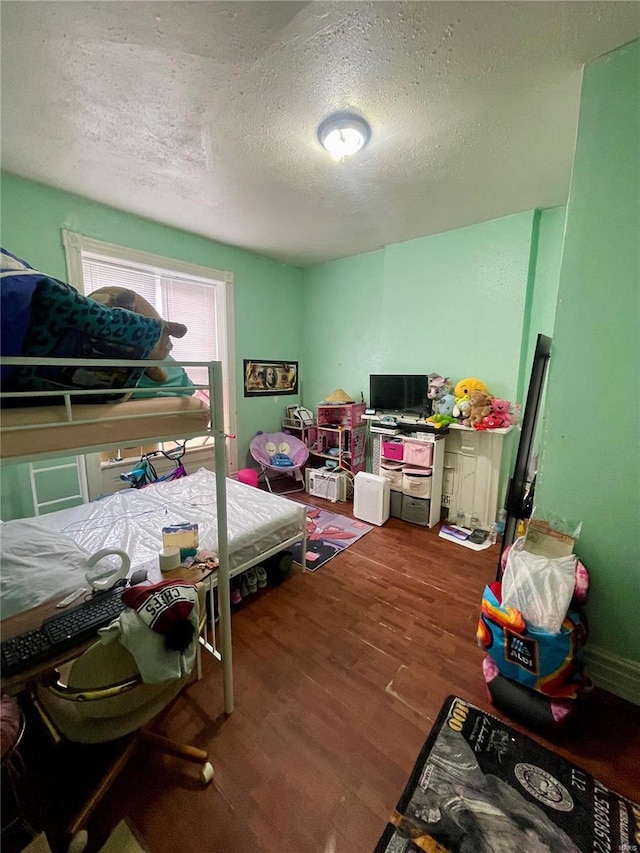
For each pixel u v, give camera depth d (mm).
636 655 1509
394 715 1410
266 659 1685
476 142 1879
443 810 1093
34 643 984
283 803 1116
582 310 1521
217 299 3613
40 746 1268
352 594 2195
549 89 1521
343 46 1320
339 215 2809
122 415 1018
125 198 2549
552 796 1132
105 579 1294
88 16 1205
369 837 1032
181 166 2113
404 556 2658
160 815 1081
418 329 3436
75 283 2576
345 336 4133
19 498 2514
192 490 2650
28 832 1034
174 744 1204
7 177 2242
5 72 1426
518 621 1361
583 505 1595
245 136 1845
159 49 1331
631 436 1464
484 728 1354
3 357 766
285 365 4352
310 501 3775
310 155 1999
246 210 2734
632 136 1354
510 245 2840
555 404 1623
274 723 1373
